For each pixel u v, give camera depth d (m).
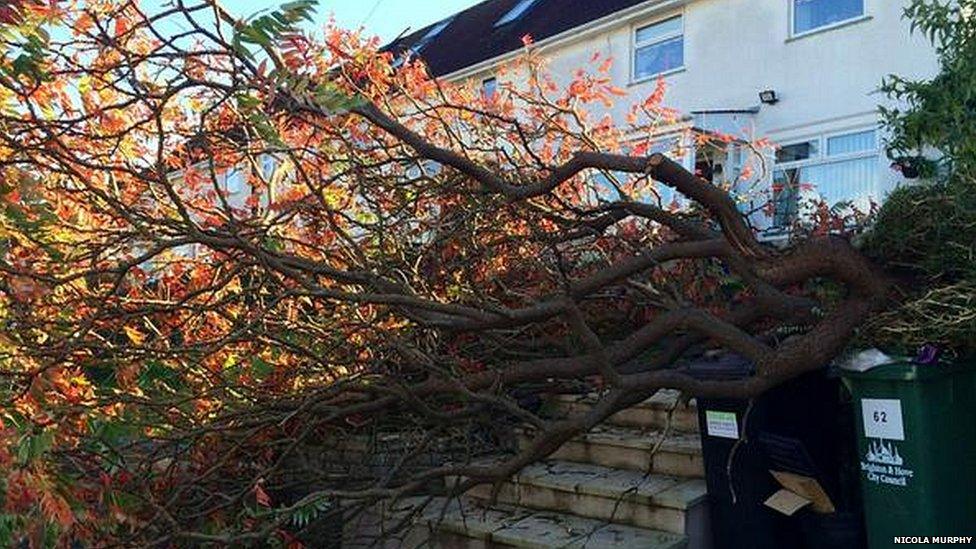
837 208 7.46
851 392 3.45
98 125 4.02
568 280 4.20
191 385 4.56
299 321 4.49
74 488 3.62
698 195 3.88
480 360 4.90
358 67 4.83
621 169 3.83
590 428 3.82
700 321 3.92
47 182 4.04
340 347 4.42
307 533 4.17
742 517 3.83
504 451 5.04
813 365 3.54
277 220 3.95
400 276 4.39
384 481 4.20
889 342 3.34
